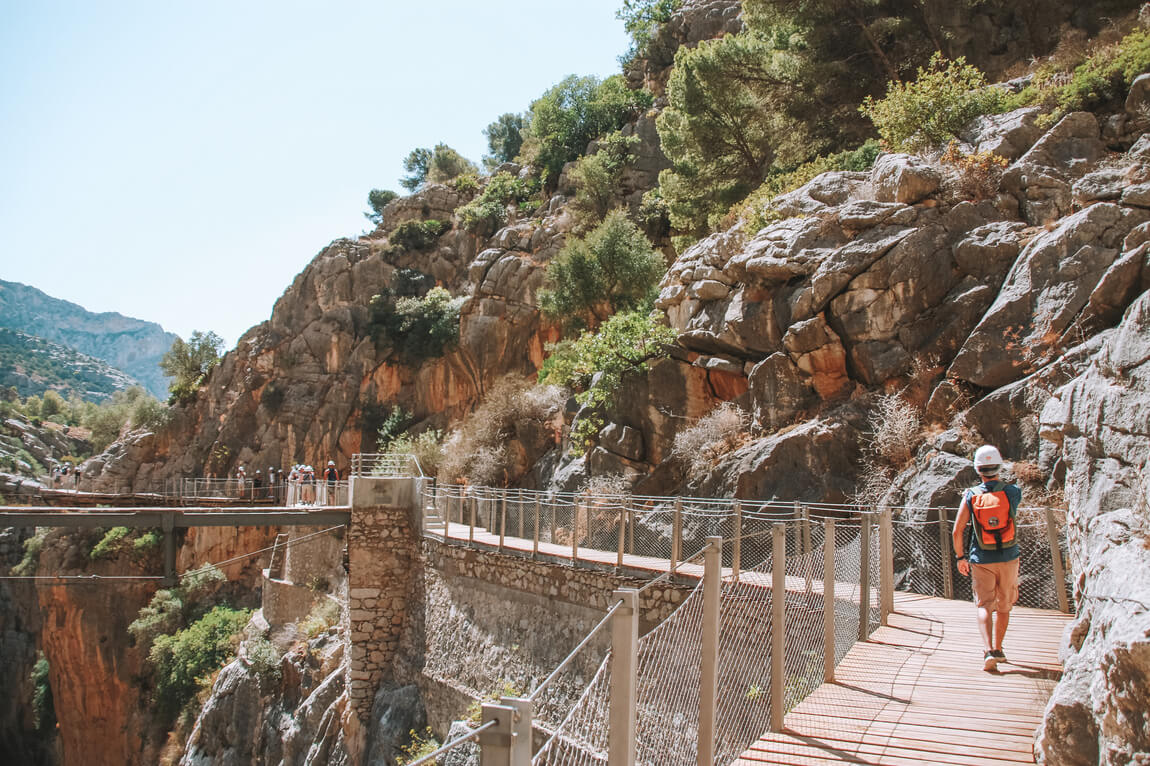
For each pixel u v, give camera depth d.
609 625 12.45
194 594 42.41
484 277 46.81
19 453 76.25
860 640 8.81
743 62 32.50
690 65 33.34
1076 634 5.34
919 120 19.55
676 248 35.91
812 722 6.26
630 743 4.14
